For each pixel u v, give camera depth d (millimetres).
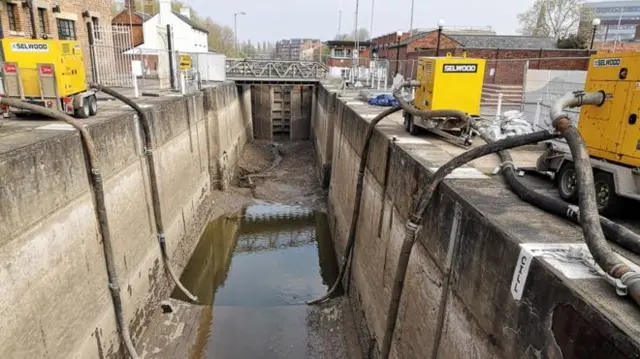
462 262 6922
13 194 7527
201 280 17984
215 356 12648
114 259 11273
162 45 36562
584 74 18609
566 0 59469
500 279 5707
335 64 51969
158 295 14633
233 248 21109
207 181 24297
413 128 12891
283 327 14234
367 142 14570
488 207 6621
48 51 11383
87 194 10211
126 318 11844
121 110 14219
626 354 3576
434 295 7996
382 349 10430
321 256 20484
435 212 8188
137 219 13445
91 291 10094
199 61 31047
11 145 8219
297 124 44125
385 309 11047
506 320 5535
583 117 6957
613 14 104938
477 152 7305
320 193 26875
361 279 14250
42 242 8320
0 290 7117
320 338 13641
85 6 26328
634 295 3891
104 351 10492
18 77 11422
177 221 17750
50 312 8445
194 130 21750
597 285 4391
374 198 13422
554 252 5098
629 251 5402
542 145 11914
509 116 12422
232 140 30922
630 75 6043
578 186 5305
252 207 25109
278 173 30906
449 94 12109
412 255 9320
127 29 40719
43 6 21344
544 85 19266
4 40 11266
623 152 6250
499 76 29609
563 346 4410
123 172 12602
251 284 17891
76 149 9820
